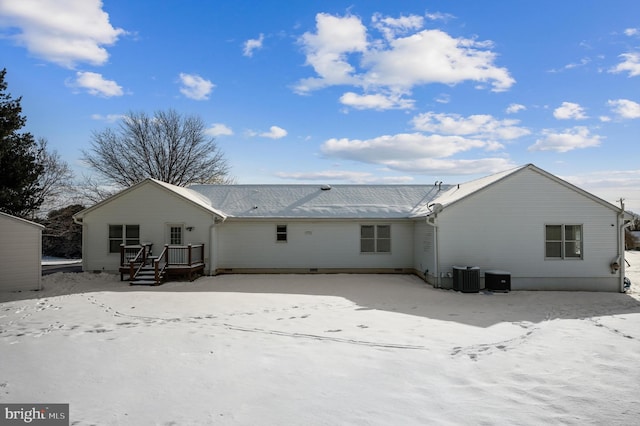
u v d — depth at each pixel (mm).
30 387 5477
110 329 8953
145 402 4980
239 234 20234
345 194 22531
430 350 7312
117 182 38094
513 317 10859
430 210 18109
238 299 13242
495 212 16375
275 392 5309
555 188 16391
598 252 16344
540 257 16297
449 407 4840
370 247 20375
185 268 17359
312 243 20266
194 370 6184
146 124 38812
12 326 9297
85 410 4742
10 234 15102
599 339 8219
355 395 5211
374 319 10312
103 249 19234
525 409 4773
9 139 23859
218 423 4406
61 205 34594
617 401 4973
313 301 13031
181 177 40281
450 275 16188
